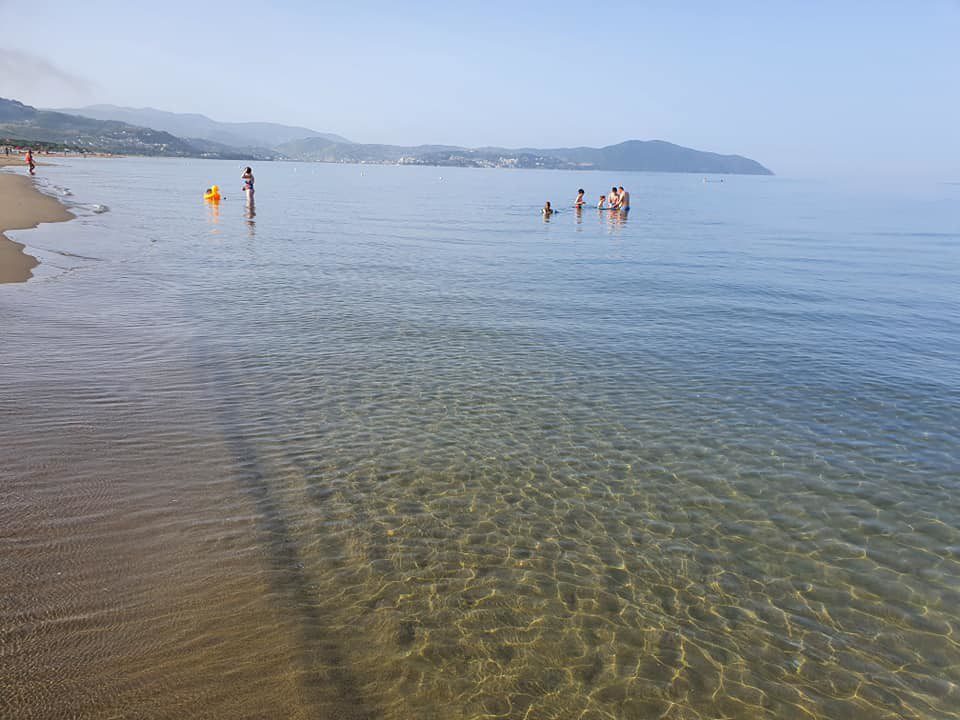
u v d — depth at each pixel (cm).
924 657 596
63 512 721
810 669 575
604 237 3806
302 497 810
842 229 4875
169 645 538
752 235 4206
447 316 1766
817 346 1585
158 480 814
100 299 1730
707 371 1376
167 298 1798
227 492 802
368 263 2589
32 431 914
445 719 496
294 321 1639
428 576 672
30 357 1226
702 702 532
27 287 1809
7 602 568
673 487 888
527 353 1459
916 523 820
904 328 1786
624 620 624
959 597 682
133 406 1037
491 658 564
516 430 1048
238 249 2794
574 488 874
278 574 652
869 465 972
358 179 14688
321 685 514
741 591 678
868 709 535
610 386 1266
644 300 2052
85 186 6456
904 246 3806
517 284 2258
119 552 659
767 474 934
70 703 468
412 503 816
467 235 3738
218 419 1020
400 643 574
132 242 2792
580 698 528
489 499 836
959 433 1091
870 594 681
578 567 705
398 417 1077
